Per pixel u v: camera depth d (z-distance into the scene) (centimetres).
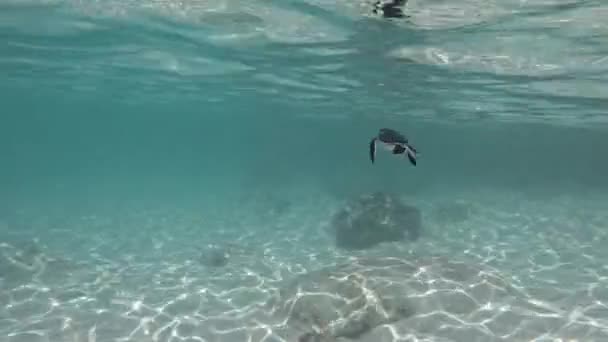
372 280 860
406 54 1391
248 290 1083
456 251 1427
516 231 1720
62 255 1452
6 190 3581
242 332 840
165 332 852
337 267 959
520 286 1044
